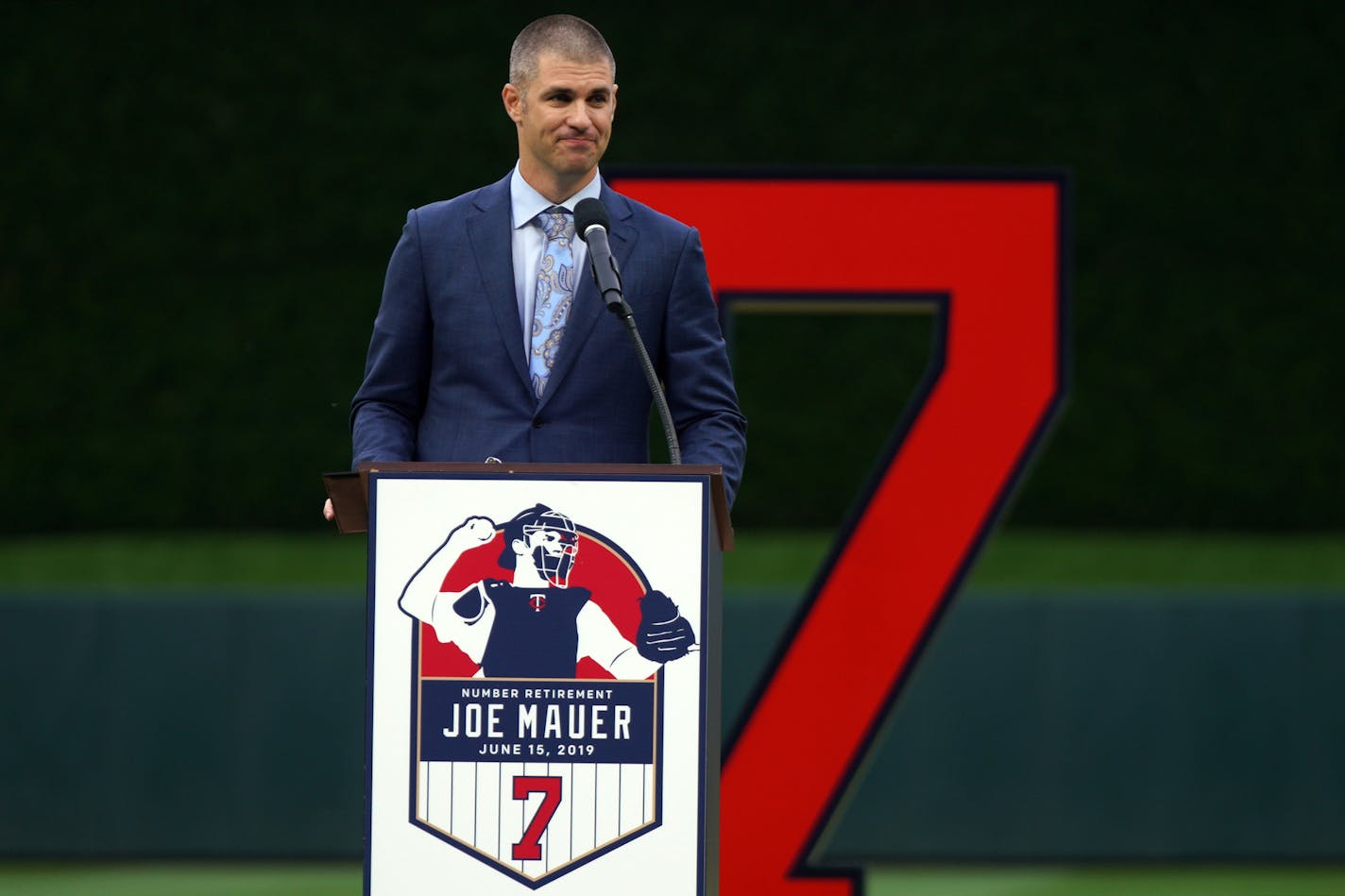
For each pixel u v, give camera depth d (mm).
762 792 14930
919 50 29250
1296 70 29547
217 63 29484
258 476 29109
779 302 15047
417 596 7258
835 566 15062
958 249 15039
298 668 22641
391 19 29484
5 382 29266
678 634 7262
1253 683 22703
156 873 22016
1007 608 22781
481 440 8883
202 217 29359
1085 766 22641
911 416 15094
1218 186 29547
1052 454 29484
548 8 29422
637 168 15070
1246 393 29516
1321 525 29422
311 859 22469
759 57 29125
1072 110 29438
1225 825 22625
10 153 29422
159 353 29266
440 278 9117
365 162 29312
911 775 22641
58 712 22609
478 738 7230
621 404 8969
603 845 7223
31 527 29125
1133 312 29516
